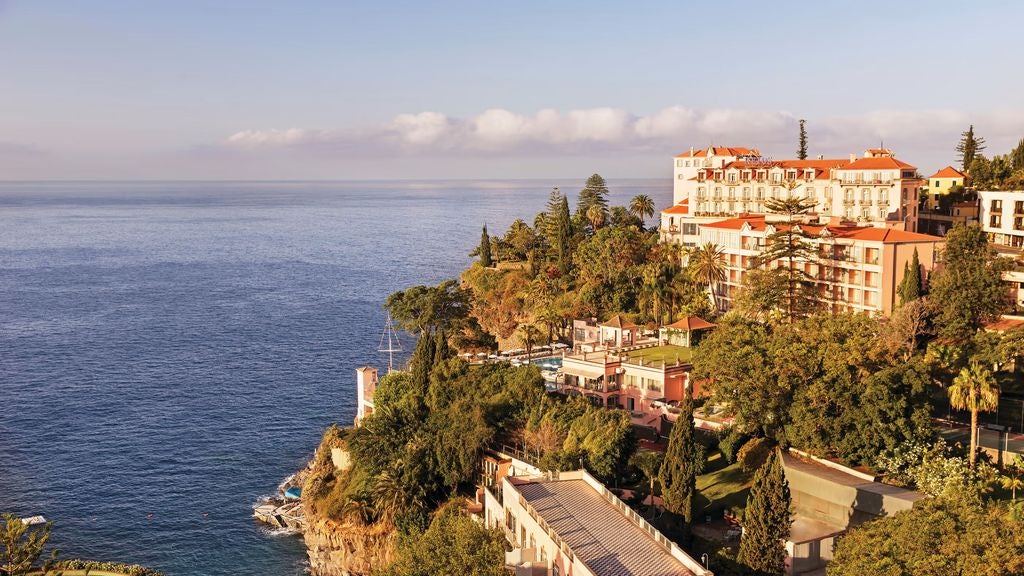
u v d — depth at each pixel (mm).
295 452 133750
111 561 100750
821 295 130375
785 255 128500
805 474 78562
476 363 131250
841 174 167000
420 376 118875
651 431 103500
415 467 99500
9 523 80438
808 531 73188
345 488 106875
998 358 94000
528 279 198750
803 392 84438
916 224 162750
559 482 81000
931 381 91625
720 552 72000
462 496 98062
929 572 53469
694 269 147250
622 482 89625
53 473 125500
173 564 100500
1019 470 77438
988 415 92000
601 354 119750
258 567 100250
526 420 101688
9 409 155250
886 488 74375
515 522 77312
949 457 79375
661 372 107188
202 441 138625
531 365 112312
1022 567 51844
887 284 128125
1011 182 171750
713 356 93375
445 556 67062
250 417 150625
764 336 94312
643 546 65250
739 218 159125
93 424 147125
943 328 105250
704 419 100062
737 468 90125
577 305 166750
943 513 57469
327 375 178875
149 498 117312
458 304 155750
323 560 100000
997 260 120500
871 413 79125
